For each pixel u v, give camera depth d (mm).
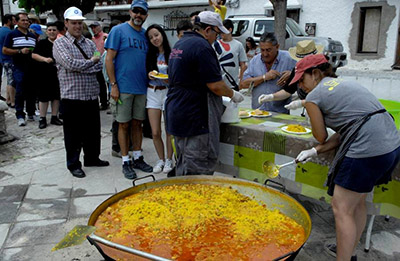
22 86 6500
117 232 1948
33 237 2963
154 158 4883
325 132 2266
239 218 2096
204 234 1942
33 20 8508
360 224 2402
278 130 2967
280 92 3322
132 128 4367
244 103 8297
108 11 19344
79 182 4090
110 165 4633
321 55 2350
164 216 2107
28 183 4062
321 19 12992
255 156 3078
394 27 11836
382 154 2072
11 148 5344
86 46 4137
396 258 2684
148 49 4113
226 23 4629
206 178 2549
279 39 7945
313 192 2750
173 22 16953
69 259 2674
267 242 1864
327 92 2182
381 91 4410
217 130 2949
